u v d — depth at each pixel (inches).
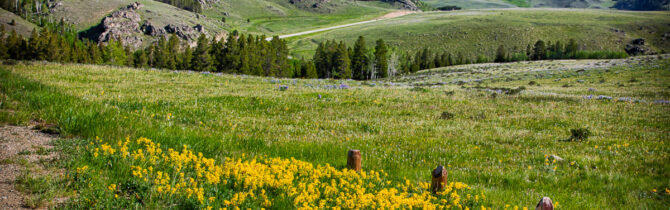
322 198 204.5
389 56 5383.9
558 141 476.7
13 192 176.6
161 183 190.7
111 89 756.6
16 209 159.6
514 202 238.7
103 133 309.1
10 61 1087.0
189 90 858.1
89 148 252.7
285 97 812.6
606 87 1432.1
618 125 602.2
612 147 433.4
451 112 719.7
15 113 337.7
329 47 5246.1
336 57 4630.9
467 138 482.3
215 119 524.1
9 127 299.7
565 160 366.0
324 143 396.5
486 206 222.4
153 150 247.8
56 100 430.0
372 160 335.9
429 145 426.0
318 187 214.8
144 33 7721.5
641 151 410.9
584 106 815.7
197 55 4200.3
